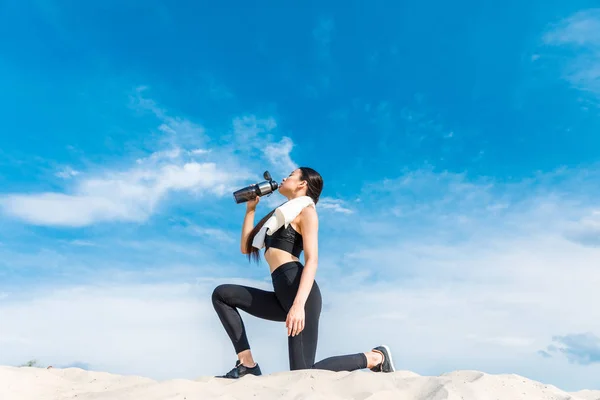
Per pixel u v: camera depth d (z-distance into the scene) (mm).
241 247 3783
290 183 3672
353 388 2816
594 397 3139
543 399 2859
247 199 3719
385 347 3578
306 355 3346
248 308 3547
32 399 2799
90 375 3398
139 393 2758
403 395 2754
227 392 2787
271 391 2771
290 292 3371
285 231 3477
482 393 2762
